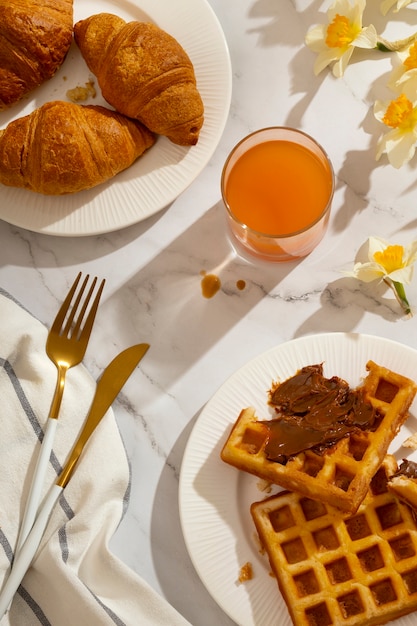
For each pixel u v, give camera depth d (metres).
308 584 0.67
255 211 0.71
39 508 0.71
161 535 0.72
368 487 0.66
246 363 0.71
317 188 0.70
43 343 0.73
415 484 0.65
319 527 0.67
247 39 0.76
